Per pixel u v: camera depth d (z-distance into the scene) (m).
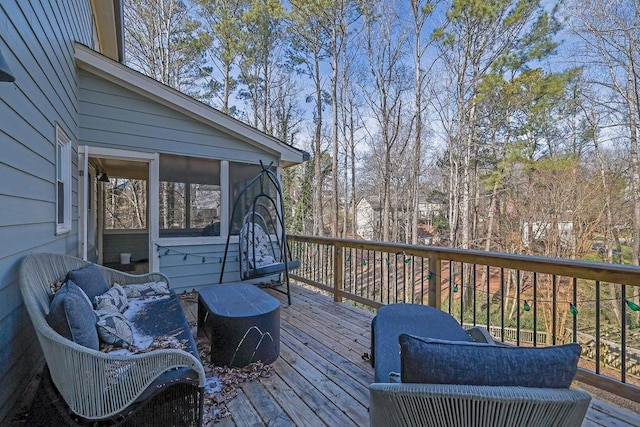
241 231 4.38
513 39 10.74
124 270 6.17
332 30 13.05
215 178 4.94
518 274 2.57
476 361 1.05
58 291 1.94
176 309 2.70
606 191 9.88
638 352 7.03
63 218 3.24
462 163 12.52
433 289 3.06
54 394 1.62
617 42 9.94
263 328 2.56
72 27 3.59
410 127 14.40
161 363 1.59
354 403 2.04
